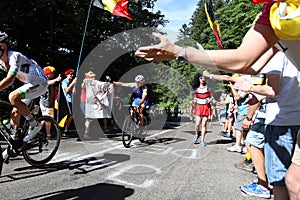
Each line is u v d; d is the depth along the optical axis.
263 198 3.04
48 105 5.71
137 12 13.87
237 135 5.54
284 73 2.01
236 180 3.61
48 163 4.20
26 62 3.59
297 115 1.98
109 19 12.91
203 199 2.92
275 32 1.23
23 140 3.67
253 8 11.33
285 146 1.99
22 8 10.20
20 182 3.34
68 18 11.01
